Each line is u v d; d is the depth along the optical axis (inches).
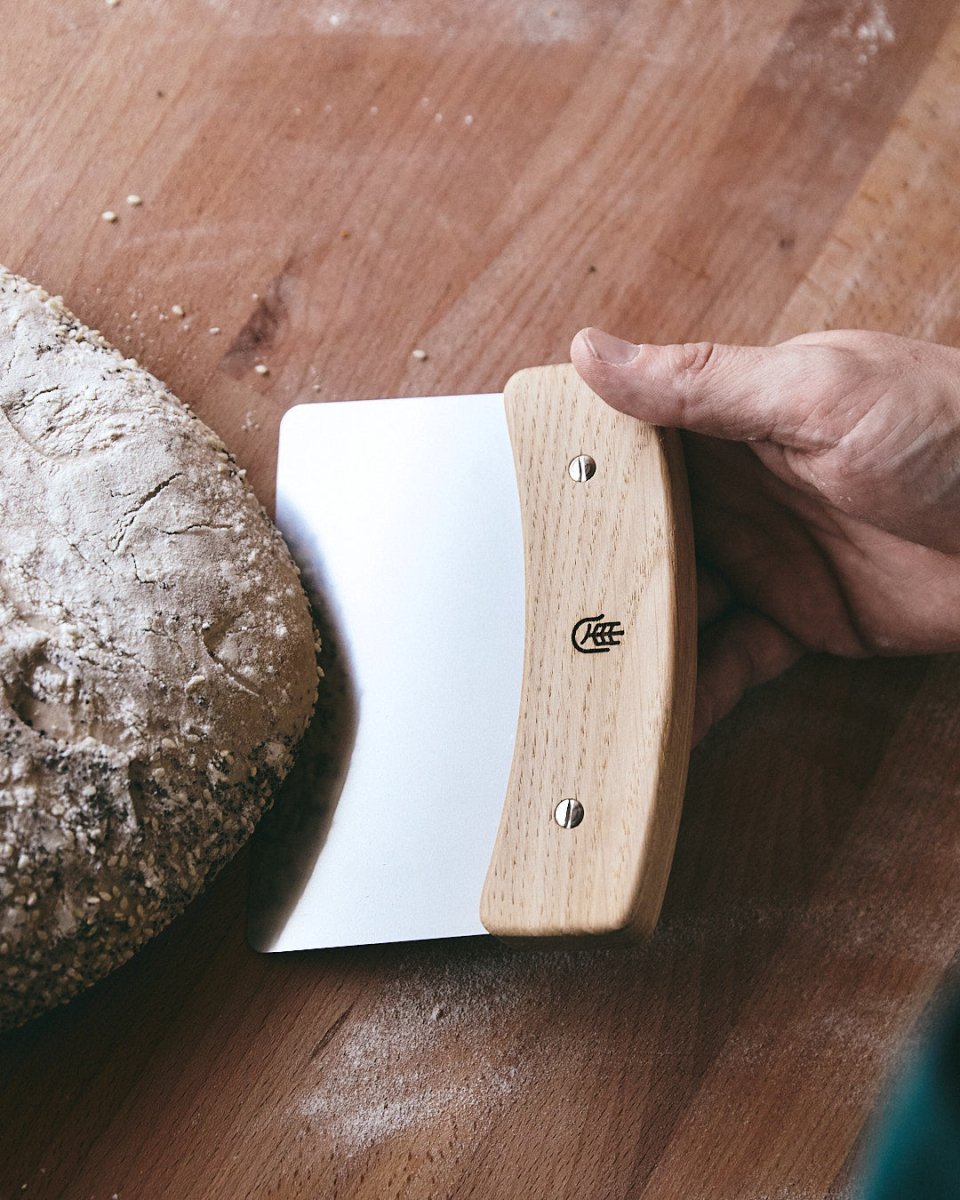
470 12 34.7
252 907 29.0
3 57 34.6
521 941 25.5
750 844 30.5
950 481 27.4
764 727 31.4
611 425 27.2
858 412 26.5
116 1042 29.4
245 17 34.7
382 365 33.2
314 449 31.1
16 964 24.5
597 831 24.8
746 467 31.2
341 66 34.5
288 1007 29.6
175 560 26.7
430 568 30.0
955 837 30.2
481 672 29.3
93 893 24.9
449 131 34.3
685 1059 29.1
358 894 28.6
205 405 33.0
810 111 33.9
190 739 25.9
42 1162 28.6
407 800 28.9
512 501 30.4
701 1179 28.4
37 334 28.7
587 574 26.4
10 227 33.9
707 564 33.2
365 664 29.5
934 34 33.9
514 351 33.1
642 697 25.4
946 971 29.3
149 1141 28.8
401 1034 29.5
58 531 26.4
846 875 30.2
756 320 33.1
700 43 34.4
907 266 33.0
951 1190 26.1
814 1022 29.2
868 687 31.5
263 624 27.3
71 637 25.3
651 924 25.0
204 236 33.8
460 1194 28.5
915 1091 27.8
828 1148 28.3
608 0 34.6
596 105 34.3
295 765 29.3
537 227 33.7
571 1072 29.1
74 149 34.2
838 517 30.7
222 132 34.3
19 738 24.3
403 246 33.7
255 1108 29.0
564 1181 28.5
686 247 33.5
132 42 34.6
